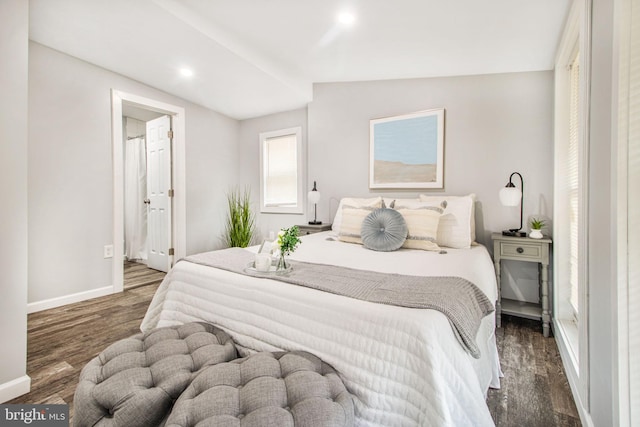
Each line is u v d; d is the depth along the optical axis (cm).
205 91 339
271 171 430
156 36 225
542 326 235
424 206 245
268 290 132
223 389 96
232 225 415
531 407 143
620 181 89
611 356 96
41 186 252
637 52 87
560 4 172
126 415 95
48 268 259
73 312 254
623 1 88
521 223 261
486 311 129
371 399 100
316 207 372
